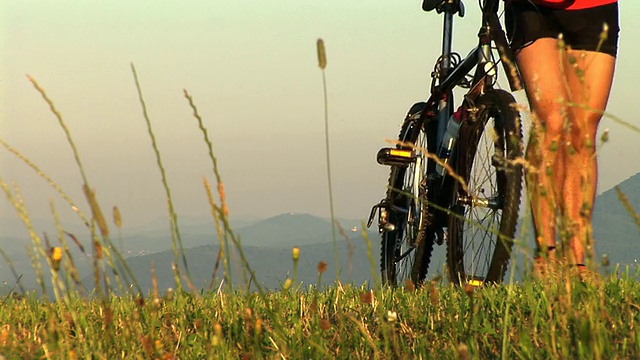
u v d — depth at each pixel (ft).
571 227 11.88
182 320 21.17
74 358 14.17
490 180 29.86
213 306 24.17
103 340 17.47
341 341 16.42
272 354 16.83
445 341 18.40
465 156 31.55
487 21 31.60
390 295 25.68
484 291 24.39
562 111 12.35
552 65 27.25
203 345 18.16
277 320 17.31
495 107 29.53
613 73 27.53
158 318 21.08
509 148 27.40
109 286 11.66
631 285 23.59
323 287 27.73
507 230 26.81
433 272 31.55
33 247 11.78
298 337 17.35
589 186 11.64
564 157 24.08
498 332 18.84
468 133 31.60
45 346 15.10
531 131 12.32
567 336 14.24
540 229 12.22
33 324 23.95
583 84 12.34
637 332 15.75
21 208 11.46
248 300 13.58
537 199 12.31
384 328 13.91
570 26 27.30
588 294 14.49
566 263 13.19
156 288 12.50
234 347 17.93
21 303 27.35
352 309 23.15
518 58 28.17
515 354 15.88
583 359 12.95
